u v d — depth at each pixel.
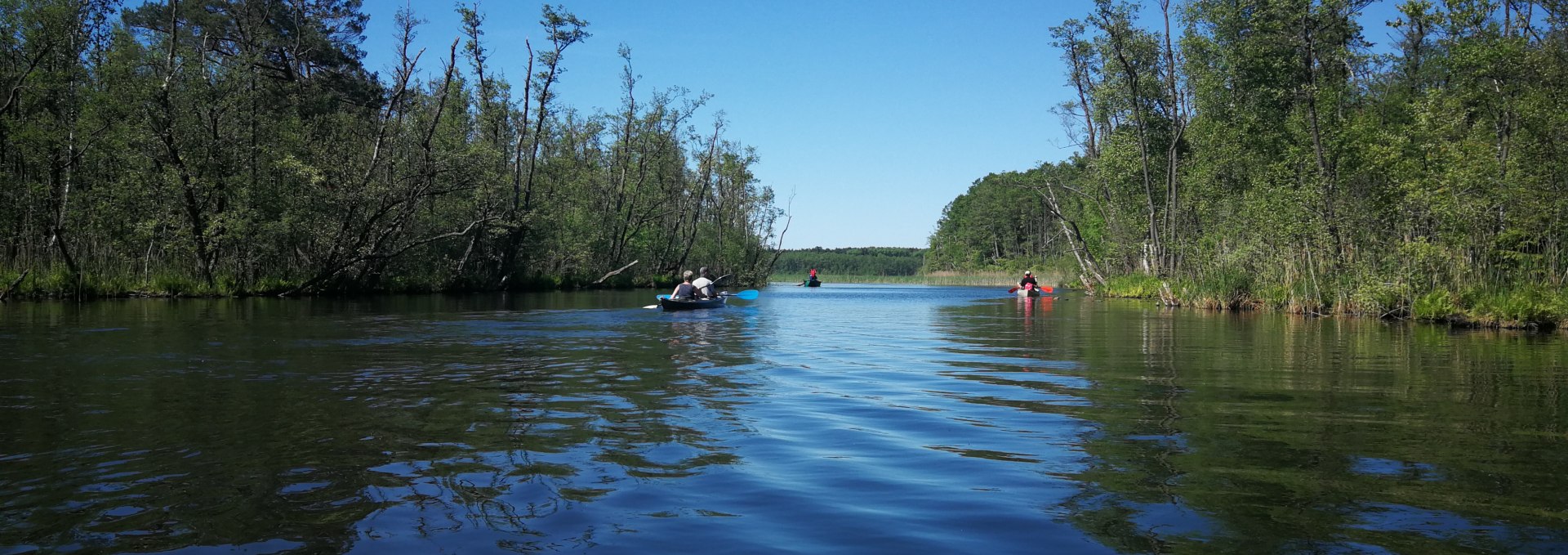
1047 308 27.83
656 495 4.78
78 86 30.14
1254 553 3.87
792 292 48.31
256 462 5.52
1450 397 8.20
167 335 14.41
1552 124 18.20
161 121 27.67
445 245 39.16
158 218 28.16
